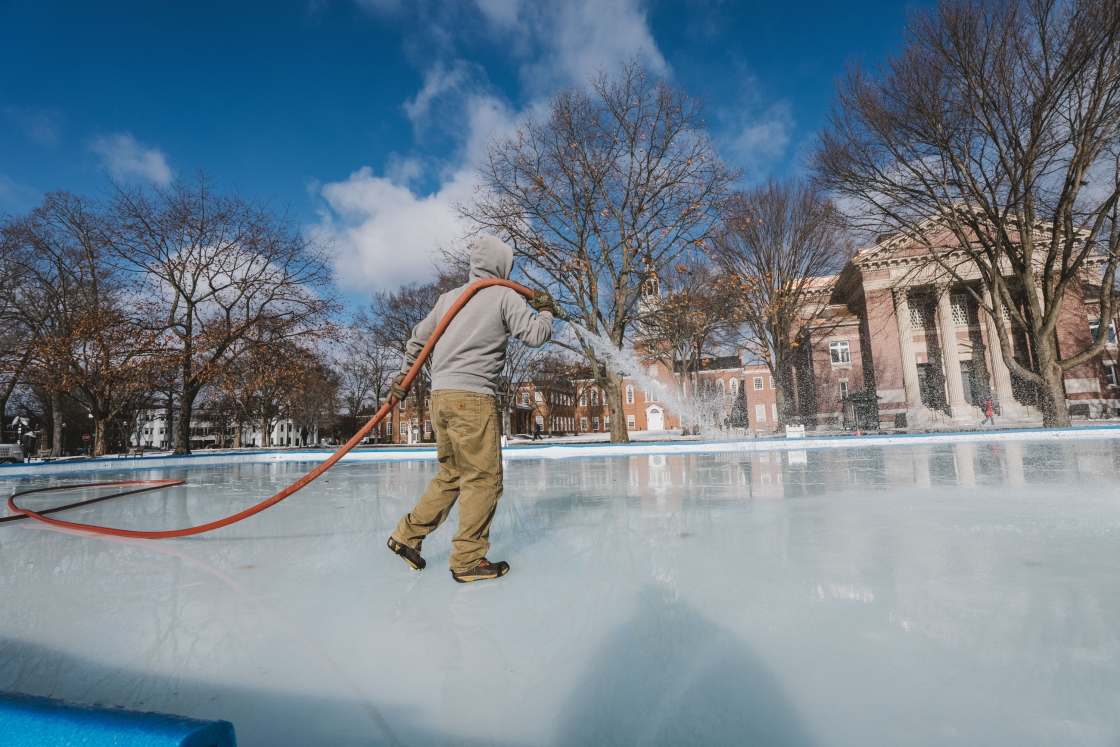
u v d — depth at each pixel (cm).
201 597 168
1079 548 196
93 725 59
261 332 1673
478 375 192
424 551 232
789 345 2184
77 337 1560
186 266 1603
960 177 1470
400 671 112
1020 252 1577
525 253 1549
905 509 292
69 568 208
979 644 116
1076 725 84
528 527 277
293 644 128
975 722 86
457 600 160
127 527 310
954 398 2773
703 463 726
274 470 915
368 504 388
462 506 185
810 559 192
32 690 104
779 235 2041
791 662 110
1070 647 112
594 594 161
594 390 7112
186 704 98
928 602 143
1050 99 1239
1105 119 1242
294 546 246
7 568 209
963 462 598
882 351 2920
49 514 366
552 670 111
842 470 545
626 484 479
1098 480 391
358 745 85
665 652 118
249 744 85
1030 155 1320
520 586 172
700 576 175
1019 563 178
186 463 1268
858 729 85
